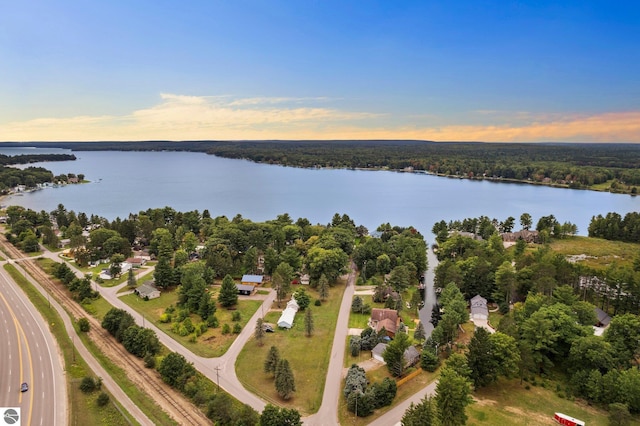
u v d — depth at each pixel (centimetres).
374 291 11712
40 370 7412
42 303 10419
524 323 8138
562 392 7038
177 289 11394
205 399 6500
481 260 11712
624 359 7194
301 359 8025
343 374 7494
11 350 8100
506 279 10594
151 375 7350
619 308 10006
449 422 5619
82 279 11462
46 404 6444
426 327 9838
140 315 10038
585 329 7819
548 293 10044
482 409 6538
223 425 5947
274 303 11069
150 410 6350
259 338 8519
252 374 7450
